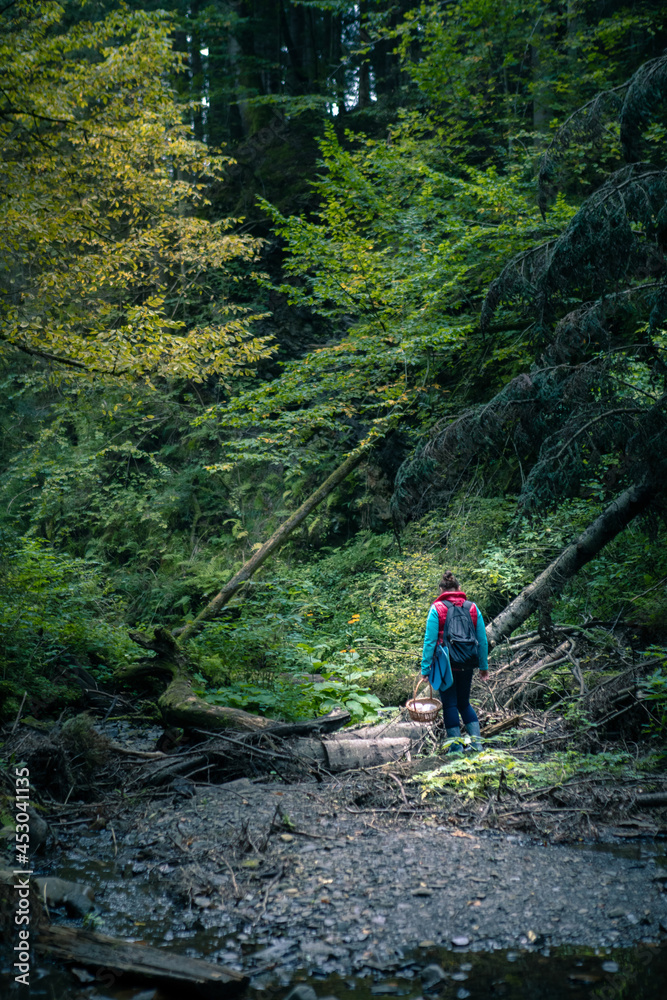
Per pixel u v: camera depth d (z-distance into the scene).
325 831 4.07
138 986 2.66
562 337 5.78
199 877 3.50
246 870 3.57
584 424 5.62
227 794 4.67
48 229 8.48
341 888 3.36
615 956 2.76
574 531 8.05
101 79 8.57
